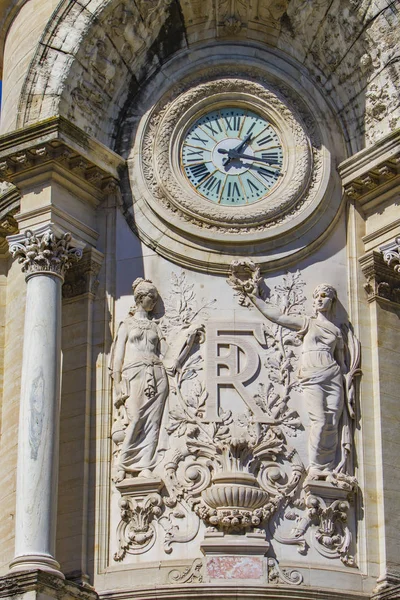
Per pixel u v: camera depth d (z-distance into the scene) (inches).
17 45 1226.6
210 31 1176.8
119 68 1152.2
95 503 1051.9
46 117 1111.0
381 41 1131.3
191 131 1151.0
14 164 1101.7
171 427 1063.0
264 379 1080.2
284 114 1151.0
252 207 1123.9
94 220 1127.0
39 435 1026.1
